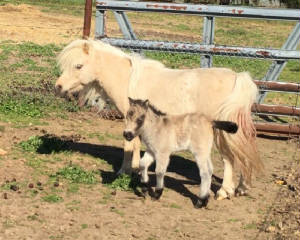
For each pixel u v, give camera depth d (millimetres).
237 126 4914
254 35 16609
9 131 6527
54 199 5062
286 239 4664
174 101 5281
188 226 4820
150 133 4996
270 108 6984
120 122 7223
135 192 5328
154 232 4699
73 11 17891
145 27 15836
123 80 5523
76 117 7246
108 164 5918
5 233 4562
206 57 7039
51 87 8039
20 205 4945
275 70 7043
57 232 4621
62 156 5977
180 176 5805
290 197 5414
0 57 10125
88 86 5652
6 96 7547
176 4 6965
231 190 5320
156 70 5430
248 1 18328
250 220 4973
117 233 4652
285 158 6395
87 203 5066
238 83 5164
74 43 5547
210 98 5195
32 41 12328
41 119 7066
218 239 4652
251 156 5156
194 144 4992
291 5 18953
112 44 7156
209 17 6988
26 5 17781
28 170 5570
